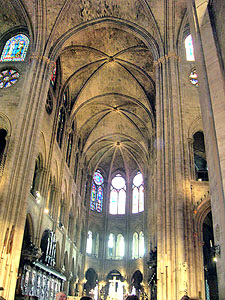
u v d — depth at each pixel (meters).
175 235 20.27
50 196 32.66
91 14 29.12
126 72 35.97
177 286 18.94
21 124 24.02
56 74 33.53
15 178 22.27
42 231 28.33
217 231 12.20
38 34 27.80
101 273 47.41
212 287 31.73
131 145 49.09
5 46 30.48
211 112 12.64
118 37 32.09
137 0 27.69
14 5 29.41
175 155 22.31
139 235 48.06
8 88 27.59
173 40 26.72
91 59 34.38
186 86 27.69
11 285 19.86
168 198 21.39
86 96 38.69
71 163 39.69
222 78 12.83
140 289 45.22
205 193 22.95
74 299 35.28
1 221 20.75
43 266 27.69
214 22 14.34
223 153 11.43
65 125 36.47
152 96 36.31
